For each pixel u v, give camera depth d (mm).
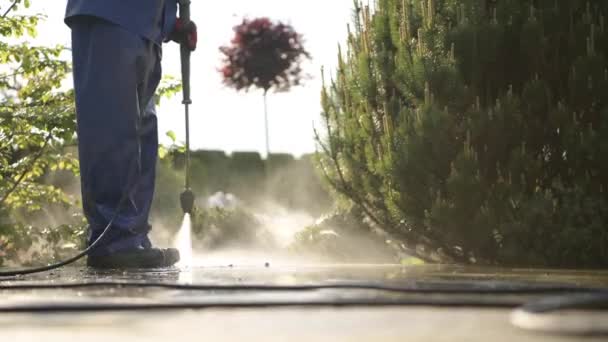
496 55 6609
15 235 8836
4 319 2006
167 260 5957
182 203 6188
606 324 1710
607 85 6305
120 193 5688
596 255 6133
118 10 5602
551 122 6352
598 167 6262
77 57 5691
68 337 1641
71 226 9305
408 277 3898
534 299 2359
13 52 9031
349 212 8469
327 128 7699
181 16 6051
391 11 7438
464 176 6309
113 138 5602
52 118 8562
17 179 9555
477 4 6727
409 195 6672
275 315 2057
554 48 6590
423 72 6656
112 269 5590
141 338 1618
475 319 1919
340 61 7758
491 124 6367
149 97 5945
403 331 1706
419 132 6535
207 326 1833
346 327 1789
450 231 6422
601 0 6695
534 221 6188
